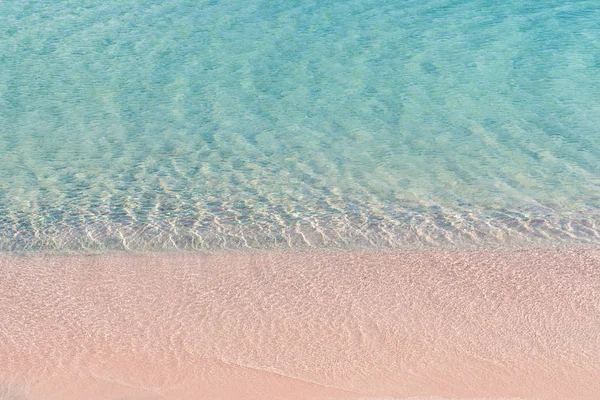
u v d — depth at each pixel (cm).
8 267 905
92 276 883
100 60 1627
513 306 813
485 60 1619
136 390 682
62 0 1997
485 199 1094
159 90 1493
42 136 1302
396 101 1444
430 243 962
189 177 1172
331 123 1359
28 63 1606
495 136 1298
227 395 677
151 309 811
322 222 1027
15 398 672
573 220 1025
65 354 733
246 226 1015
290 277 877
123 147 1270
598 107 1395
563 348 743
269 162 1221
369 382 696
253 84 1522
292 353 737
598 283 857
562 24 1817
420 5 1966
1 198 1095
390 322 787
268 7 1956
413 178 1164
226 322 787
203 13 1911
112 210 1062
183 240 973
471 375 705
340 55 1658
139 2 1989
